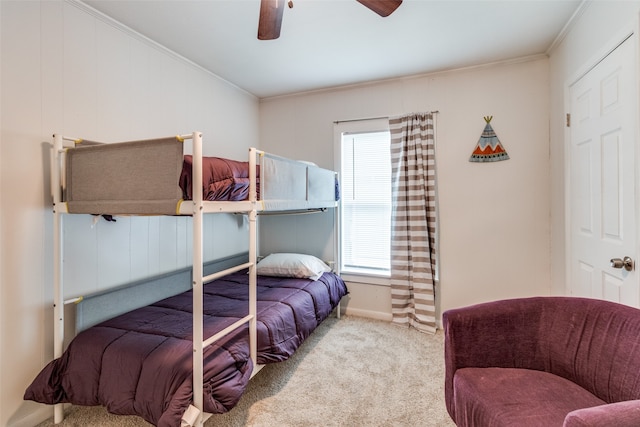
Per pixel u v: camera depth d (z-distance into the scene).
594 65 1.81
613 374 1.17
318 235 3.39
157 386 1.38
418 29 2.18
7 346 1.58
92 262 1.93
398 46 2.42
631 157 1.48
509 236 2.70
